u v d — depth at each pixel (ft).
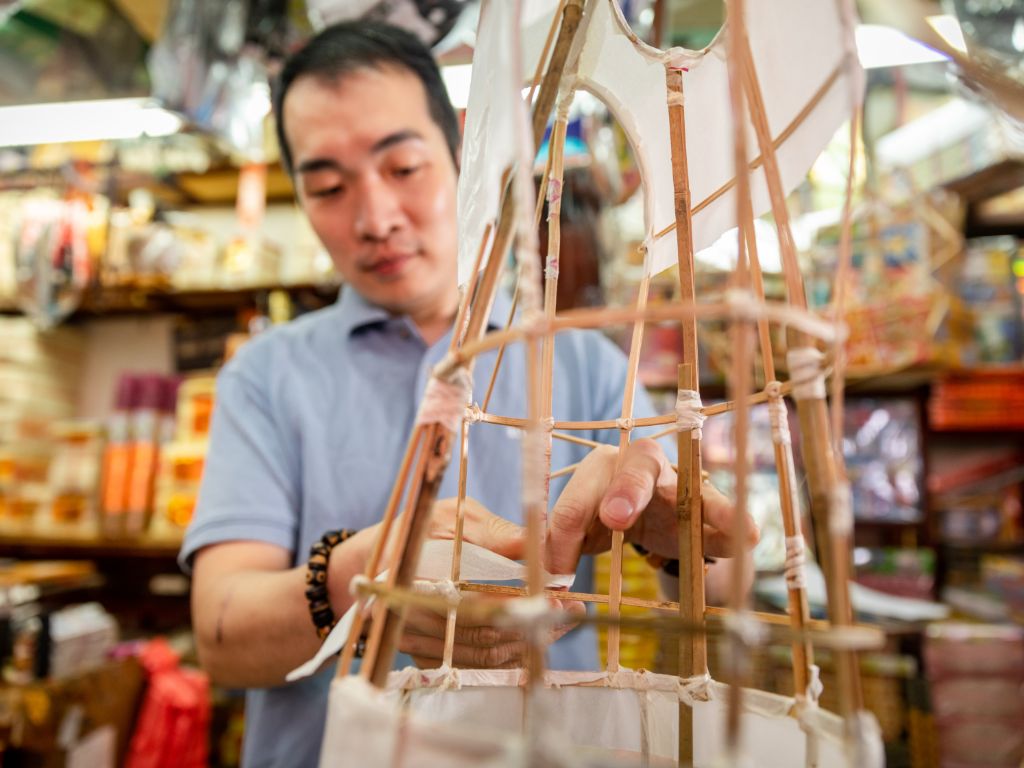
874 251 5.20
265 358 3.01
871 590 5.62
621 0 3.08
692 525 1.22
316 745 2.38
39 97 5.32
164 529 5.70
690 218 1.19
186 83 4.23
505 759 0.57
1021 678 4.47
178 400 6.07
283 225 7.19
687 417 1.22
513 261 3.40
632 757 1.12
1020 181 5.49
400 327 2.96
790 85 1.04
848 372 5.24
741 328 0.65
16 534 5.91
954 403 5.92
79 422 6.40
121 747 4.64
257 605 2.05
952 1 2.15
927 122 5.74
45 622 4.44
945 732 4.42
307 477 2.70
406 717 0.64
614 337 4.07
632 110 1.30
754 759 1.03
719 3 3.63
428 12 3.30
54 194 6.36
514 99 0.67
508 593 1.21
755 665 2.42
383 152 2.59
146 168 6.49
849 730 0.73
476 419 1.24
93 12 5.21
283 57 4.20
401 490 0.87
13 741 3.92
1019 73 1.91
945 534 6.35
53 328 6.77
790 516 1.00
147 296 6.48
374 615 0.83
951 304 5.44
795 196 4.91
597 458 1.48
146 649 5.12
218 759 5.60
